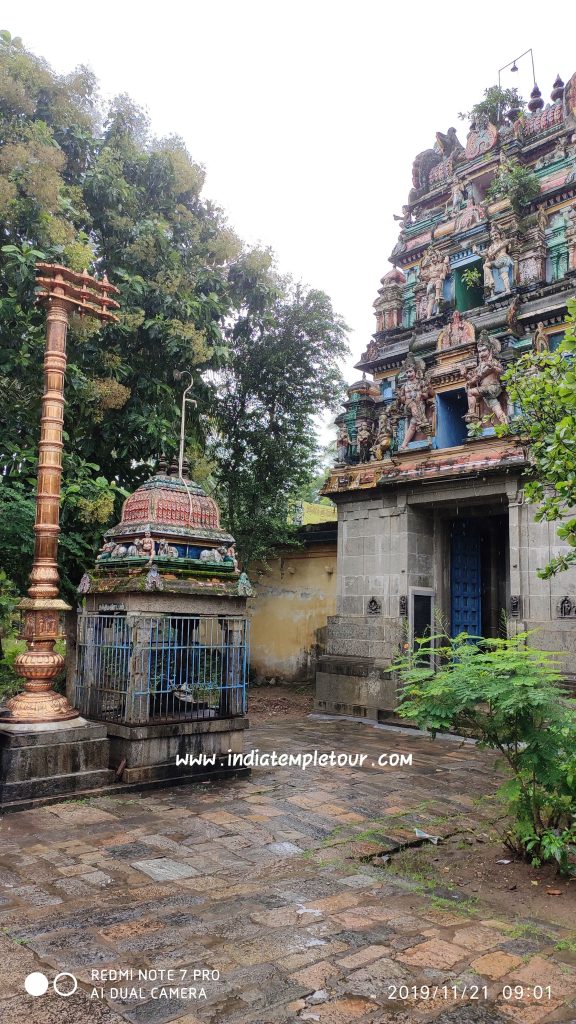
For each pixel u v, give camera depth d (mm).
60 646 14547
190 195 12859
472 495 11398
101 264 11250
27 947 3609
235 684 7770
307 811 6336
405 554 12219
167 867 4828
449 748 9602
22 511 9641
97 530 10492
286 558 16500
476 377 11797
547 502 6637
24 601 6848
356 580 12945
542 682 5215
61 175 10859
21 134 9539
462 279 13938
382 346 14984
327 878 4785
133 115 12227
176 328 10555
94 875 4629
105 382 10070
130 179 12086
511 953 3738
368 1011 3127
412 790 7242
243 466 16203
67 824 5691
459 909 4375
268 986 3305
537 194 12766
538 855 5285
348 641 12680
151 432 10500
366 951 3693
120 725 6980
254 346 15805
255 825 5859
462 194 14219
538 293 12094
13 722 6398
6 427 10000
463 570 13359
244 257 13281
